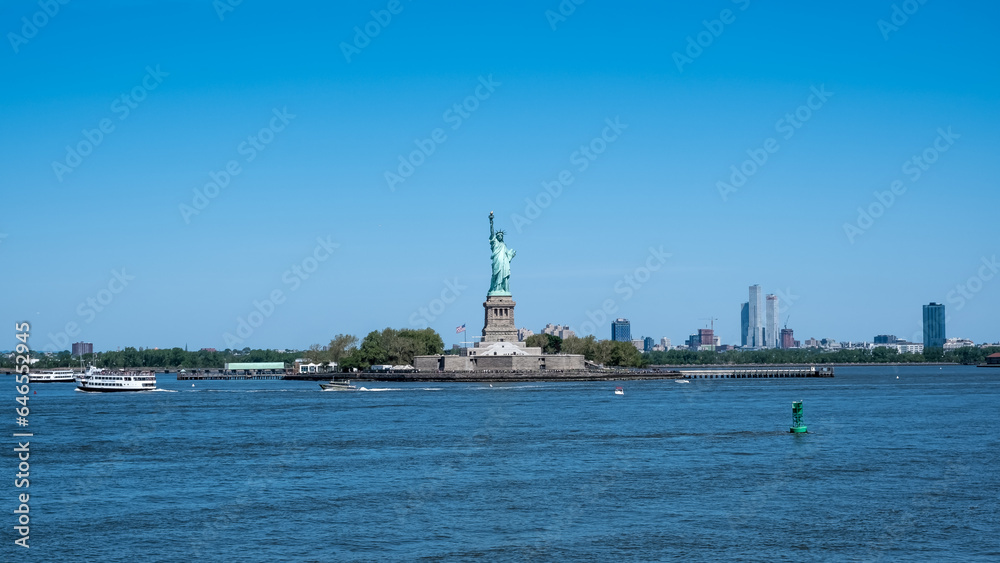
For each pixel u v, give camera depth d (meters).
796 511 91.50
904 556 76.44
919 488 102.06
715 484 104.94
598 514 90.81
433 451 132.75
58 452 135.12
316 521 88.75
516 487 104.12
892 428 159.00
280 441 146.25
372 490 103.19
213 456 129.62
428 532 84.56
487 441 143.75
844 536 82.38
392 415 191.88
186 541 82.00
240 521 88.94
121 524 88.12
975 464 117.44
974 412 193.62
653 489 102.38
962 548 78.62
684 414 190.25
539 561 75.69
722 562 75.12
